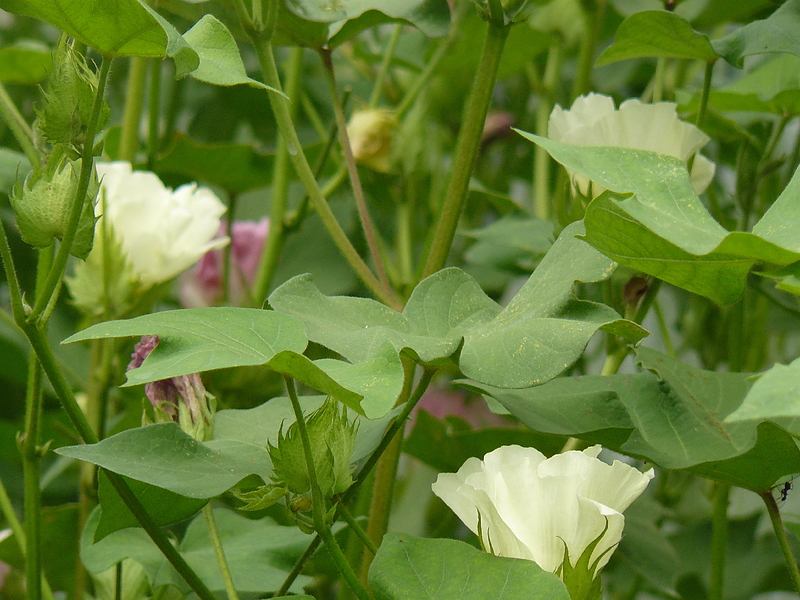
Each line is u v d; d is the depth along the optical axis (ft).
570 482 2.45
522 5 2.75
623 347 2.86
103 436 3.08
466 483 2.47
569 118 2.89
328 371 2.25
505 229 3.51
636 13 2.77
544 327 2.37
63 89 2.38
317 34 2.94
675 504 3.50
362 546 2.96
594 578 2.48
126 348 3.25
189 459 2.52
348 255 2.85
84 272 3.10
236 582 2.74
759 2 3.32
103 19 2.25
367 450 2.52
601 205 2.30
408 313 2.51
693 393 2.67
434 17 2.83
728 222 3.41
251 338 2.28
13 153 3.34
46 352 2.44
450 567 2.38
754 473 2.50
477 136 2.77
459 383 2.59
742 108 3.18
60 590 3.20
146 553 2.80
